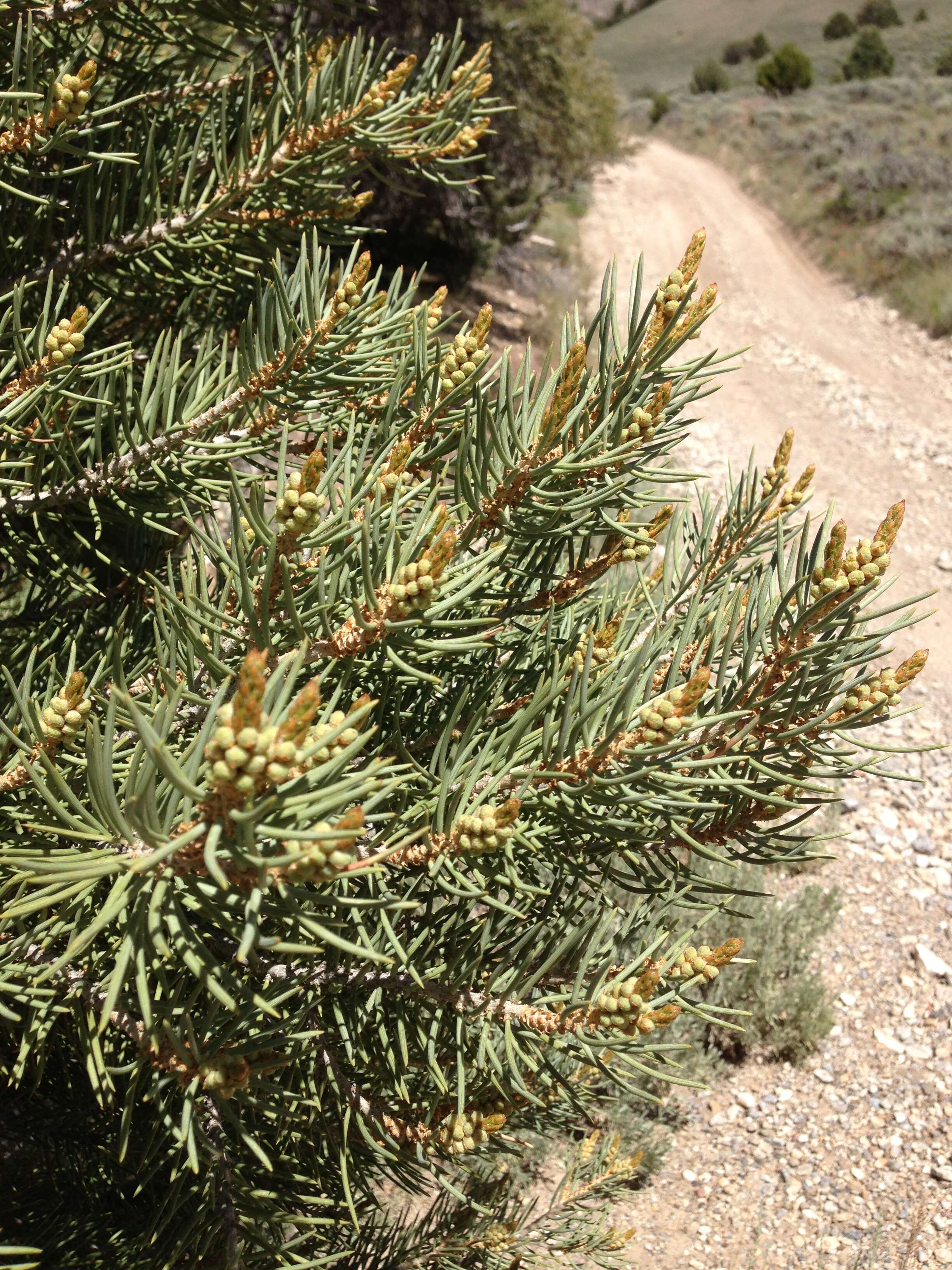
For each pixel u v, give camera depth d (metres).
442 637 0.50
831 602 0.41
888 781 2.46
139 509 0.54
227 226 0.68
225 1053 0.38
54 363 0.48
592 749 0.41
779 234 7.79
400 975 0.47
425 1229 0.81
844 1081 1.73
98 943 0.43
